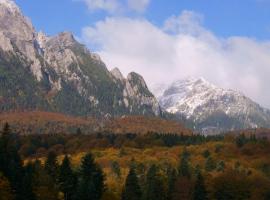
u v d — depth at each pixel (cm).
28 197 14850
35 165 16962
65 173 16675
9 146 16525
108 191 17775
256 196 19962
